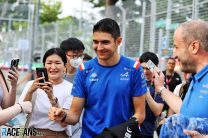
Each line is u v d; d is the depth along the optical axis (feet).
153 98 16.53
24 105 12.28
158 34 38.55
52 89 13.80
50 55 14.90
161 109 15.96
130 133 11.43
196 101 9.61
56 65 14.89
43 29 83.51
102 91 11.89
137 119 11.66
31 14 67.87
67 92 14.82
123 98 11.89
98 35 11.69
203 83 9.59
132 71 11.96
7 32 69.51
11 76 13.87
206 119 9.23
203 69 9.66
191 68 9.95
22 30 68.44
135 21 44.70
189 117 9.52
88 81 12.06
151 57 18.43
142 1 43.14
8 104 13.98
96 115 12.00
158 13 38.88
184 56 9.87
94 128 11.95
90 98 12.06
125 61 12.08
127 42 46.42
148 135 16.80
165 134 9.45
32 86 13.87
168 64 23.66
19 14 68.49
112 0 62.28
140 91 11.99
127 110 11.98
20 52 66.69
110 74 11.93
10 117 11.94
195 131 8.89
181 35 9.85
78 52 18.24
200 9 30.96
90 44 61.72
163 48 36.86
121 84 11.85
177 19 35.06
